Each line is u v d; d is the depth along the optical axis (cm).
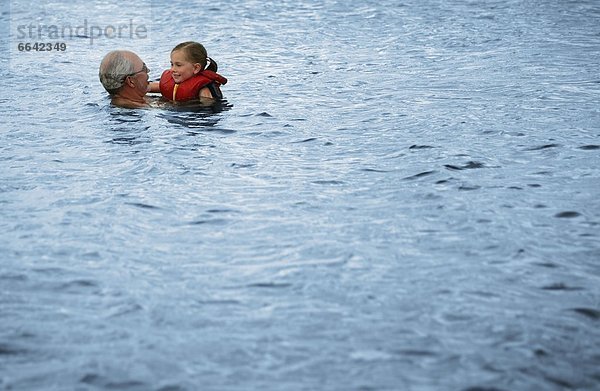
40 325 830
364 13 2938
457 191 1218
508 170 1315
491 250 1007
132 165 1362
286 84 1961
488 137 1501
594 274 947
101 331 818
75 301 882
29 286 917
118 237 1055
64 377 737
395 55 2289
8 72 2138
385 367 752
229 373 743
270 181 1275
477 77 2008
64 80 2041
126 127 1603
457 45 2406
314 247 1018
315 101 1795
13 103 1802
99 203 1180
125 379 734
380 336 806
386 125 1595
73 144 1492
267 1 3195
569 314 852
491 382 730
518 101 1767
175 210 1152
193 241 1044
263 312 855
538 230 1071
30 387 722
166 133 1556
